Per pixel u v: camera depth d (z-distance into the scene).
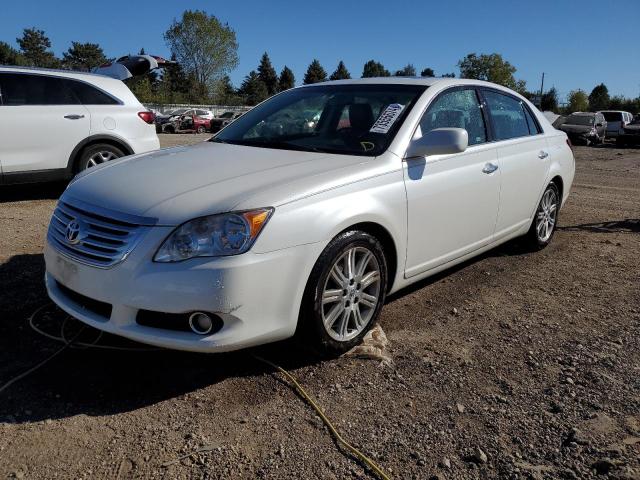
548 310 4.00
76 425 2.56
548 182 5.21
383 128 3.64
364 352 3.23
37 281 4.19
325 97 4.18
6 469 2.27
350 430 2.57
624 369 3.15
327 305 3.09
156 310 2.65
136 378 2.96
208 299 2.61
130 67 10.07
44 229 5.74
